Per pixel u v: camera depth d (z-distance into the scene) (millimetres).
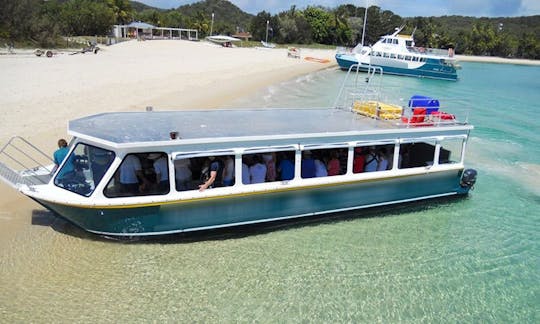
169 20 127625
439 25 152000
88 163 9906
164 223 10164
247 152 10570
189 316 8227
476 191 15688
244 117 12930
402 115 13734
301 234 11570
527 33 169125
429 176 13453
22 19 60969
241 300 8789
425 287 9727
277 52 91312
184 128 11109
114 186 9703
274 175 11281
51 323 7754
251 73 50156
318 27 128000
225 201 10570
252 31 124062
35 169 11297
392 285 9703
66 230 10625
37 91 27000
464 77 70312
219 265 9867
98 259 9656
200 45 90312
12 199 12094
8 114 20312
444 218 13242
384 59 59625
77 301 8344
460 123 14023
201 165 10617
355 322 8445
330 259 10492
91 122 11133
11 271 9000
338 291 9328
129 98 27641
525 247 11789
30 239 10156
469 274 10359
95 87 30578
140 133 10383
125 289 8805
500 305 9336
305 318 8438
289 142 11039
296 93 36406
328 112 14469
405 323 8531
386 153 12781
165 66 49094
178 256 10055
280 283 9422
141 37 97188
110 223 9852
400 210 13461
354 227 12219
